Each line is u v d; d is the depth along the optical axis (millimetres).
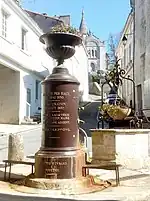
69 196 5172
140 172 7402
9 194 5316
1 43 19875
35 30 27078
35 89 27250
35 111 27172
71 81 6105
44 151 6031
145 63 20672
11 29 22078
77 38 6316
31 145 13250
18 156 8633
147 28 20188
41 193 5410
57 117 6043
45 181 5727
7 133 17281
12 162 6684
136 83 23703
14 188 5812
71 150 6031
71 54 6383
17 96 23297
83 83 46375
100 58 85938
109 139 7840
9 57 21047
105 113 9047
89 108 32031
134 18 24656
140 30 22344
